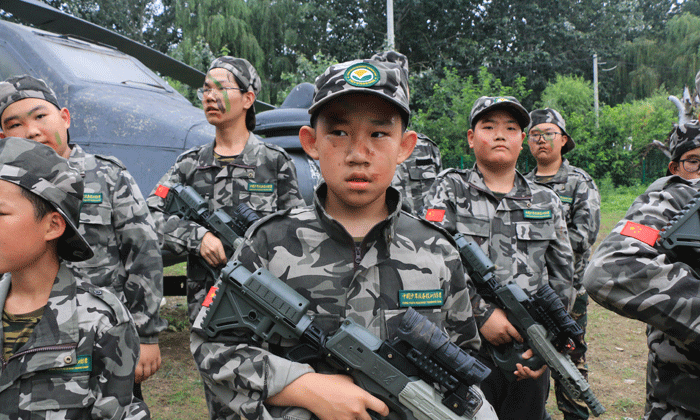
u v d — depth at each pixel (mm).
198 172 3277
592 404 2408
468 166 19219
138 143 3801
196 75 6016
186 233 2975
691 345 1476
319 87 1363
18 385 1351
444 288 1547
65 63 4027
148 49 5273
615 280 1513
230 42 20609
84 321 1415
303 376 1366
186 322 5230
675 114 22422
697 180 1781
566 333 2404
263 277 1427
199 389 3729
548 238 2773
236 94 3254
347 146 1336
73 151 2412
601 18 34250
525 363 2480
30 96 2234
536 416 2676
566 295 2822
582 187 4152
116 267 2408
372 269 1472
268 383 1363
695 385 1609
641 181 21719
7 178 1285
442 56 25438
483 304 2547
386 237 1479
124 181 2475
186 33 20328
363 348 1350
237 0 21094
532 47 27781
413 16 24984
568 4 31234
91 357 1404
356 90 1270
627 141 21719
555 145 4242
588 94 25062
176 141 3820
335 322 1443
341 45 24703
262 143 3383
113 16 22938
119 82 4277
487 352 2654
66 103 3832
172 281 4562
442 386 1356
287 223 1537
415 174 4430
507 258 2742
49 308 1395
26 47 3982
